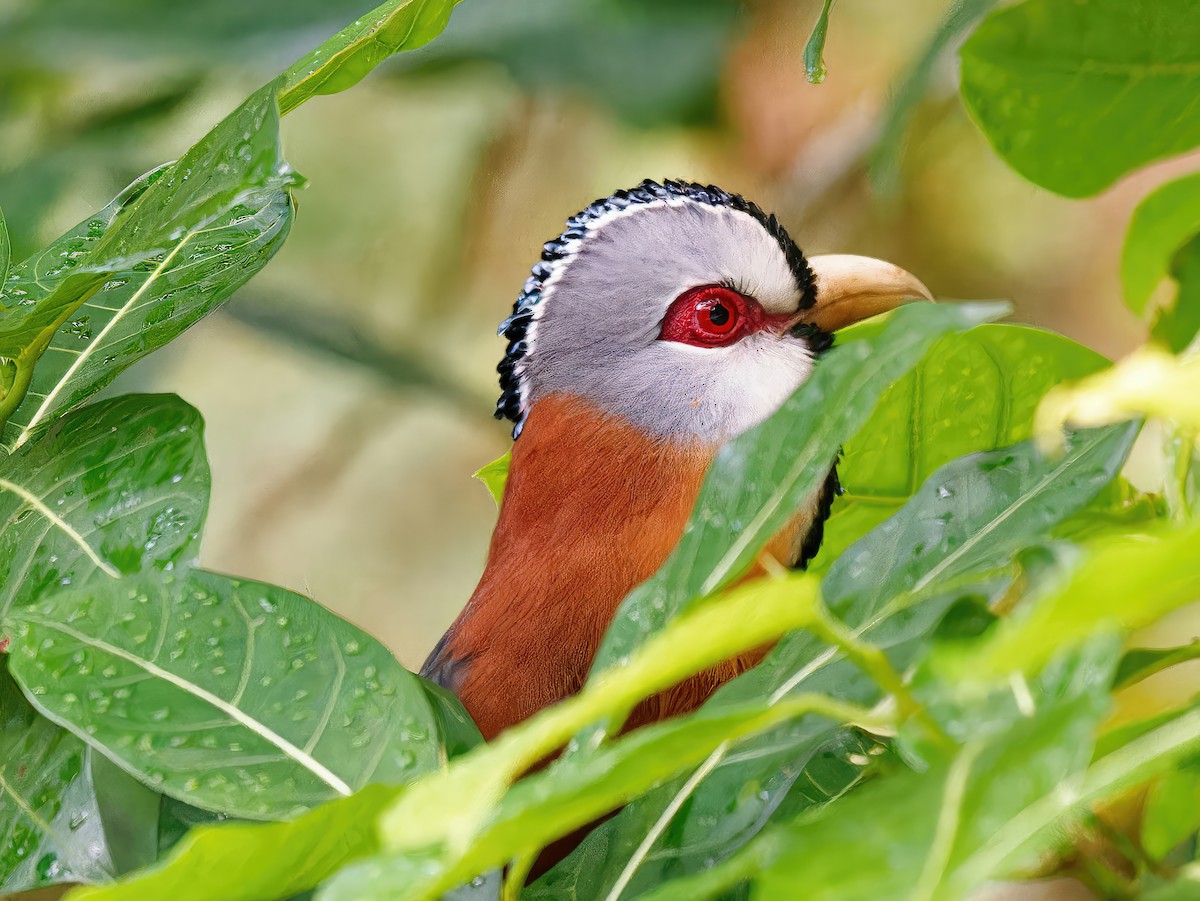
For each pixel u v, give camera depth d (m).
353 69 2.76
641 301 2.82
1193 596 1.79
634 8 2.97
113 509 2.76
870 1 2.98
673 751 2.04
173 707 2.73
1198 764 2.67
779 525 2.62
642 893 2.72
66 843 2.75
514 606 2.80
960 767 1.93
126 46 2.96
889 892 1.79
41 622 2.73
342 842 2.38
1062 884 2.73
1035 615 1.66
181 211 2.74
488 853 2.00
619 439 2.82
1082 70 2.73
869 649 2.08
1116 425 2.73
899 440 2.78
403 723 2.73
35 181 2.97
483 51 2.96
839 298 2.84
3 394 2.76
